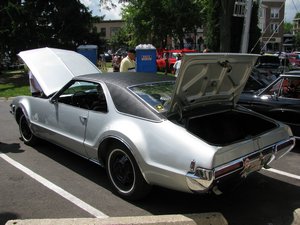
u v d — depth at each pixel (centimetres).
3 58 2714
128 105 459
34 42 2536
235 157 396
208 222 383
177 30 3766
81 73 684
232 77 473
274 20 6175
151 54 1522
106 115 479
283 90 697
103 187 504
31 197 472
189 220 383
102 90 503
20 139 746
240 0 1431
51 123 589
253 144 424
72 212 432
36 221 382
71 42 2902
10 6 2261
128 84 489
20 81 2152
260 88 779
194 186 381
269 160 454
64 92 588
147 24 3759
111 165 475
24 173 556
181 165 388
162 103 452
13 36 2370
